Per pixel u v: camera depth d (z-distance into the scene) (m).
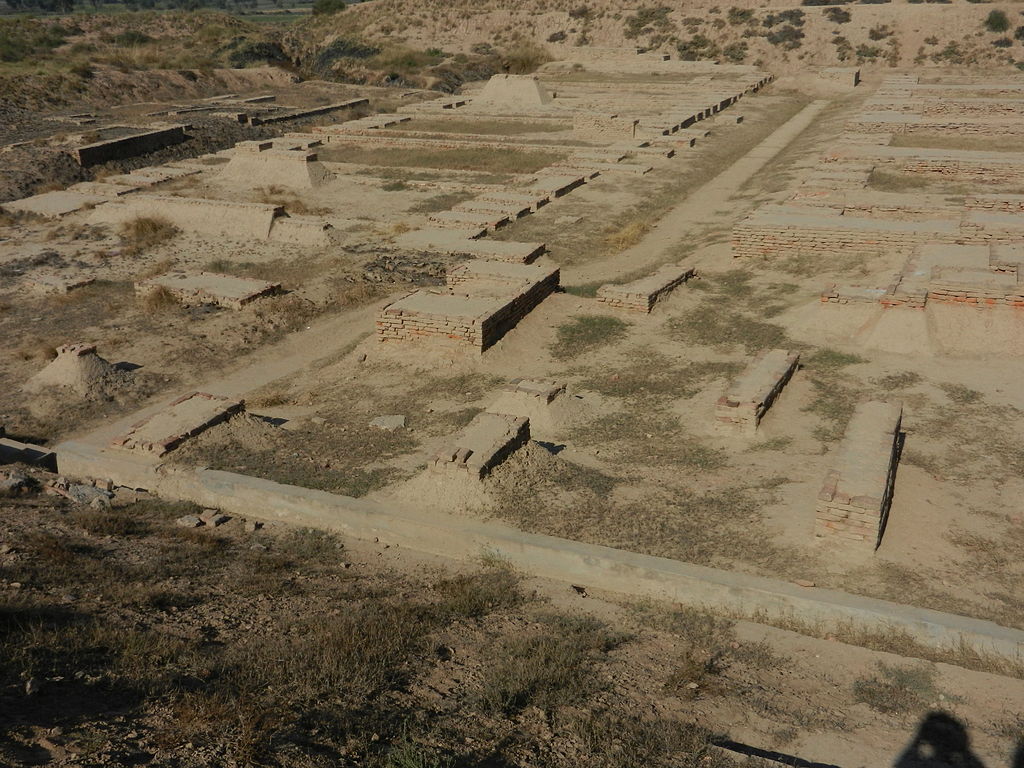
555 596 9.06
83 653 6.54
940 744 6.29
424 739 5.77
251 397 15.23
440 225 24.95
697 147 34.47
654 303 17.58
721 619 8.53
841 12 56.75
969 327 14.80
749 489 10.62
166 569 8.93
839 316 15.84
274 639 7.33
